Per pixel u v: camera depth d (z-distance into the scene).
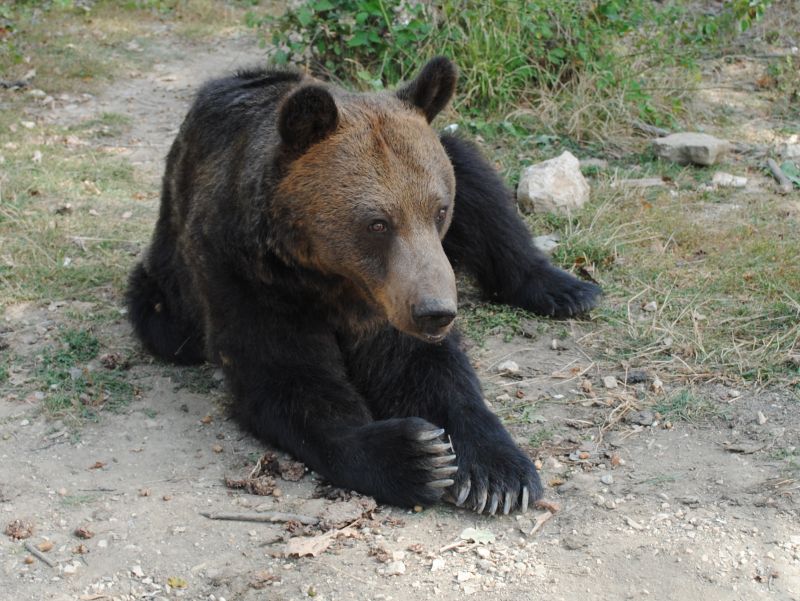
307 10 14.81
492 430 7.18
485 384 8.44
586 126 13.90
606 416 7.88
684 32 16.11
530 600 5.80
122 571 6.16
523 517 6.62
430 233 6.50
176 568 6.18
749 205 11.72
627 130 13.92
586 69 14.52
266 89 7.93
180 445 7.65
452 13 14.75
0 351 9.03
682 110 14.57
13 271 10.41
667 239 10.91
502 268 9.70
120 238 11.35
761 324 9.12
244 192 7.12
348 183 6.52
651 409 7.95
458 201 9.41
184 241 8.22
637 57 15.21
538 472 7.08
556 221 11.34
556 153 13.40
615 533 6.38
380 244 6.51
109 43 19.58
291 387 7.29
